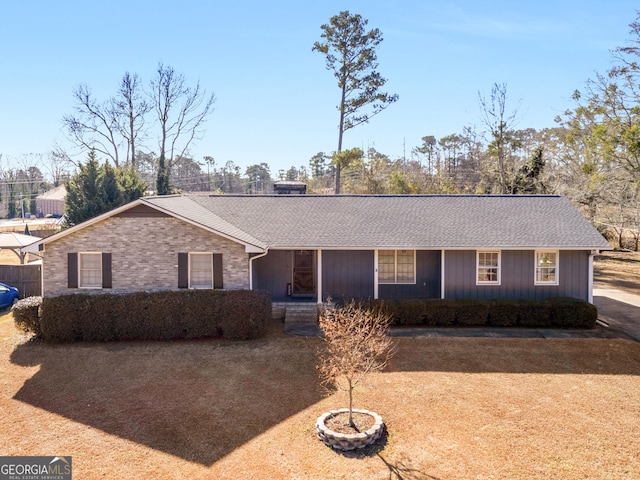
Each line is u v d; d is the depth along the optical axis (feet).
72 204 97.30
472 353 48.06
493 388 39.47
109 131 141.69
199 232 56.80
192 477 27.43
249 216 68.90
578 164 146.20
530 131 205.05
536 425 33.22
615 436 31.76
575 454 29.60
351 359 33.50
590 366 44.57
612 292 81.87
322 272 62.85
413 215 68.23
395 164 190.70
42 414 35.06
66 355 47.67
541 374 42.57
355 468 28.27
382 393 38.52
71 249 56.70
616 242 144.25
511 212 68.64
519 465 28.45
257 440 31.40
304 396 37.96
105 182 98.27
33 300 54.54
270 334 54.34
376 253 62.54
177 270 56.90
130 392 38.78
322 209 71.05
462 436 31.81
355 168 167.12
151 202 56.54
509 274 61.52
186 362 45.47
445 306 57.88
